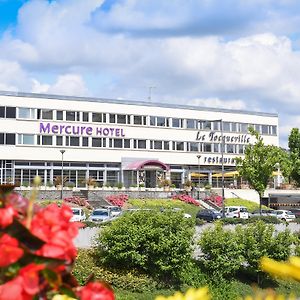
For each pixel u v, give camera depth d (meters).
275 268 1.89
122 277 22.86
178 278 24.11
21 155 66.19
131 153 73.19
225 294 24.36
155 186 71.50
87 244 25.64
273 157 51.75
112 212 46.34
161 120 76.06
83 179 69.44
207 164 78.94
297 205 72.19
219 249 25.09
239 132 82.12
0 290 1.92
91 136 70.50
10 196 2.22
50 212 2.15
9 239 1.96
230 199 69.81
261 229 26.30
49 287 2.04
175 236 23.92
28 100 66.94
